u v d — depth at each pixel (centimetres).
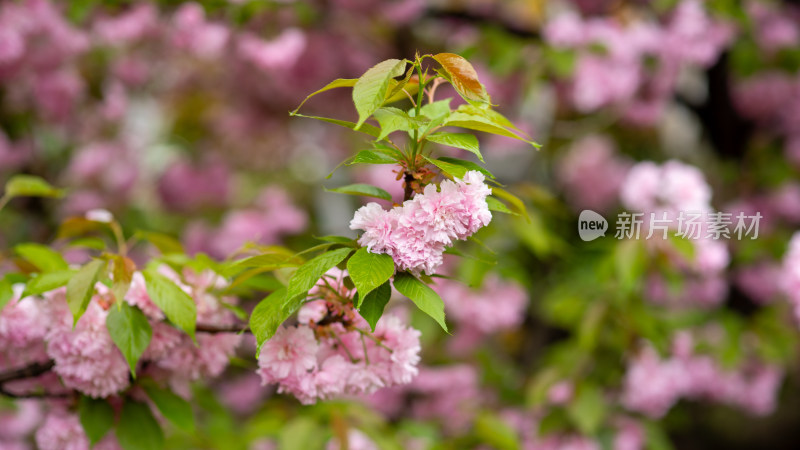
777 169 367
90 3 314
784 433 461
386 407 334
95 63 384
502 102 353
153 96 458
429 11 381
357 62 388
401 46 388
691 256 227
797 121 377
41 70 341
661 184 238
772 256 335
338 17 369
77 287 125
